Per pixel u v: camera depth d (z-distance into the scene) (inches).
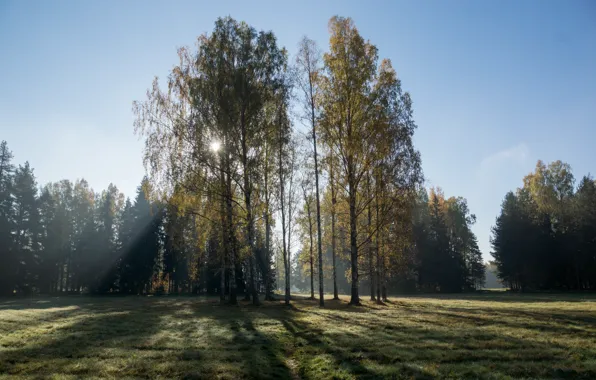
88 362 442.3
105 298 2124.8
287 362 472.1
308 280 4040.4
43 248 2591.0
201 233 1224.2
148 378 386.0
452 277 2967.5
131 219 2667.3
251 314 930.7
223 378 388.2
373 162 1128.8
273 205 1256.2
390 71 1241.4
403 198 1201.4
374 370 395.2
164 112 1137.4
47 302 1732.3
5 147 2493.8
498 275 3024.1
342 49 1130.0
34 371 410.9
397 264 1534.2
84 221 2987.2
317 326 695.7
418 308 1120.2
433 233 3043.8
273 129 1128.8
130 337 601.3
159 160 1109.7
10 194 2469.2
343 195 1301.7
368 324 711.7
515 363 409.4
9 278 2322.8
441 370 386.9
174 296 2326.5
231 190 1192.2
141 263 2481.5
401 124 1146.0
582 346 485.4
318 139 1176.8
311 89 1184.2
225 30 1127.0
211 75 1088.8
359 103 1116.5
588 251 2551.7
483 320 752.3
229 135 1096.2
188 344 546.0
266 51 1129.4
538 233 2770.7
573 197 2760.8
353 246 1232.8
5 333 661.9
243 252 1164.5
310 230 1628.9
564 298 1834.4
